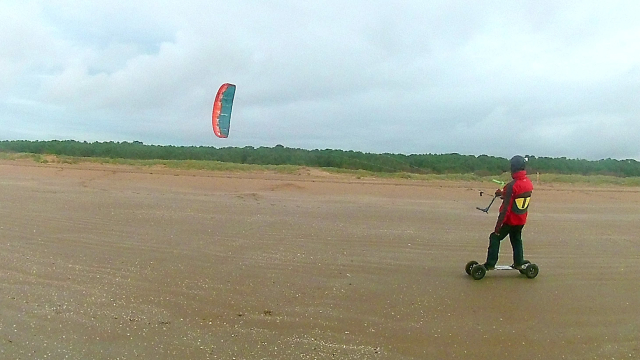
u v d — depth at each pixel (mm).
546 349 5211
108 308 5910
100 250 8391
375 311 6090
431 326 5691
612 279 7781
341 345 5129
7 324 5375
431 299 6574
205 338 5188
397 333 5477
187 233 9781
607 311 6363
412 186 19406
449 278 7531
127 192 14984
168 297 6336
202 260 8008
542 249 9625
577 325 5875
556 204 15875
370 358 4863
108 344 4984
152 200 13586
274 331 5422
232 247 8867
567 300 6727
